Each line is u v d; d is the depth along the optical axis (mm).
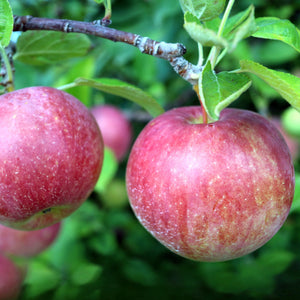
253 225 383
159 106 439
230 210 378
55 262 755
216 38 340
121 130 737
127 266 846
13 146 385
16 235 582
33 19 411
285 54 611
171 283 837
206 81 355
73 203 417
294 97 363
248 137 383
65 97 408
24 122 388
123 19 621
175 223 387
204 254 398
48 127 391
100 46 679
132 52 659
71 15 673
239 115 396
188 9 388
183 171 379
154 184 387
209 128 385
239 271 739
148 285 824
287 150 396
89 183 413
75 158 397
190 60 622
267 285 723
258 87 636
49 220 427
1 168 385
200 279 815
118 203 940
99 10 619
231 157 377
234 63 625
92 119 417
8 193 391
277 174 382
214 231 384
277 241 802
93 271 764
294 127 695
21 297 698
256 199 378
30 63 471
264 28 413
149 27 620
